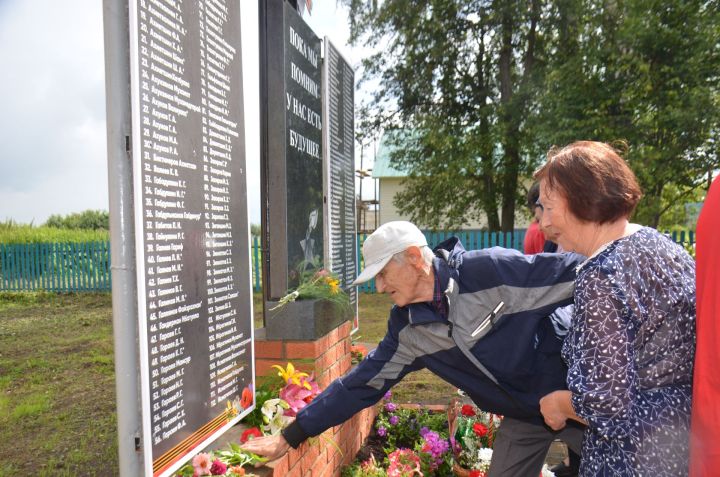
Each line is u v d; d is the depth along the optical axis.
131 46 1.44
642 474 1.33
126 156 1.46
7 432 3.94
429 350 2.08
